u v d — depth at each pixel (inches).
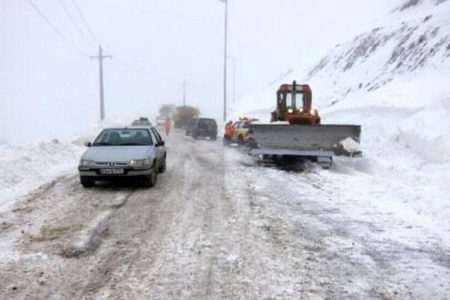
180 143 1207.6
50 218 335.0
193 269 237.9
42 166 597.3
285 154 639.8
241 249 270.1
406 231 309.9
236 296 207.2
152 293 209.2
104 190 448.8
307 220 336.8
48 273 230.8
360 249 272.8
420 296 209.6
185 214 351.6
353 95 1322.6
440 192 427.8
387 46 1462.8
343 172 608.4
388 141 744.3
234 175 561.3
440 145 603.2
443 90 836.0
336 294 210.4
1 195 413.7
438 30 1203.9
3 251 261.0
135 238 289.3
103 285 217.5
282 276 230.4
